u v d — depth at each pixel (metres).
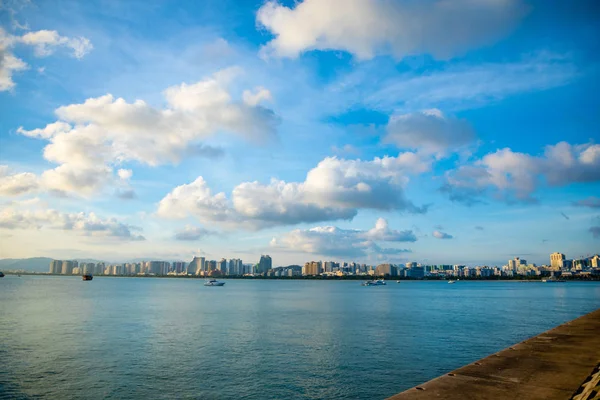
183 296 157.75
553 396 7.36
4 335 55.03
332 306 110.00
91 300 127.81
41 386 31.67
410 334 55.62
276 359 40.12
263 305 112.50
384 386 31.53
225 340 50.91
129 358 40.59
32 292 174.88
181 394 29.91
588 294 184.88
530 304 119.00
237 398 29.16
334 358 40.41
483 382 8.27
